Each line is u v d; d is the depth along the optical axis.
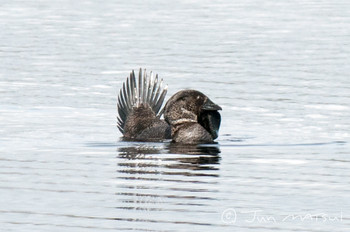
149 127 15.18
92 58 24.09
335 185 11.28
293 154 13.37
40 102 18.11
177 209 10.06
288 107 17.52
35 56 24.42
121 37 28.08
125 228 9.32
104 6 36.69
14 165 12.43
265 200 10.48
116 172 12.02
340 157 13.12
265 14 33.88
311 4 37.31
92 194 10.76
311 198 10.59
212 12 34.59
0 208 10.06
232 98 18.52
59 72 21.92
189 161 12.83
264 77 21.00
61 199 10.50
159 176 11.76
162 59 23.81
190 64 22.97
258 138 14.79
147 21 31.91
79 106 17.80
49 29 29.94
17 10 35.25
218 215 9.82
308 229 9.34
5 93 19.08
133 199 10.53
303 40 27.17
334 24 30.89
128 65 22.94
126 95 15.86
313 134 15.07
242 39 27.53
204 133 14.51
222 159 12.98
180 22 31.61
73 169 12.20
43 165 12.45
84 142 14.38
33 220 9.59
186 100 14.77
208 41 27.16
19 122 16.09
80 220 9.60
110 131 15.49
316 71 21.75
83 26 30.69
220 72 21.75
